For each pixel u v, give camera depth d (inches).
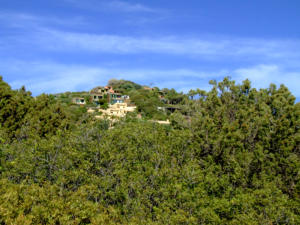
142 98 3993.6
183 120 918.4
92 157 606.2
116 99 4156.0
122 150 652.7
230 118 849.5
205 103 913.5
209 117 816.9
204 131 729.0
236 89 884.0
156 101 3587.6
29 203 391.2
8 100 978.1
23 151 628.1
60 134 684.1
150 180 579.8
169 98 4106.8
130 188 558.9
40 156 605.0
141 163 644.7
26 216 360.8
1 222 333.7
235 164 635.5
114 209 496.1
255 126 737.0
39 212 371.9
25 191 438.3
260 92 866.1
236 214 511.2
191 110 965.2
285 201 525.0
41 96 1168.2
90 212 426.0
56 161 580.7
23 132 861.8
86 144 639.8
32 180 539.2
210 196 560.7
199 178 569.0
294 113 725.9
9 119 916.0
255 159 645.3
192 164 626.2
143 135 721.0
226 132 709.9
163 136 753.0
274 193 560.7
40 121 978.7
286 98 813.2
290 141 669.3
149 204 521.7
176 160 664.4
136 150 668.1
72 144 643.5
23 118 966.4
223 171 642.8
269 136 691.4
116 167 573.6
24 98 1098.7
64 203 426.6
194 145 711.1
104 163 600.1
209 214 490.0
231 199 539.2
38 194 434.9
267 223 477.7
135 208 510.9
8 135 837.2
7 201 372.2
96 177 556.1
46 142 657.0
